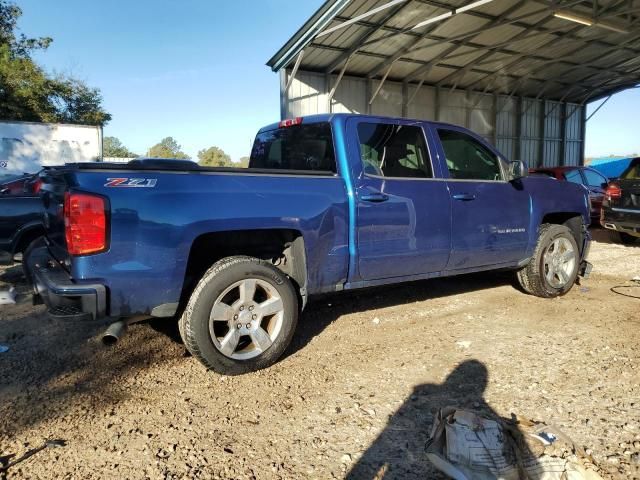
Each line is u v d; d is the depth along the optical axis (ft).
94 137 54.39
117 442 9.37
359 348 13.96
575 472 8.01
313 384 11.73
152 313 11.06
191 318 11.35
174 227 10.91
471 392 11.21
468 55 65.31
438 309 17.58
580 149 95.40
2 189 23.48
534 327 15.60
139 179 10.73
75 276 10.28
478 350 13.70
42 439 9.48
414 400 10.89
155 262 10.78
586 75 80.53
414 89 71.15
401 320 16.38
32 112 90.12
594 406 10.51
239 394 11.27
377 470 8.52
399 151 15.02
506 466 8.02
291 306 12.66
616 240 34.63
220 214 11.43
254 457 8.89
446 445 8.51
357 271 13.92
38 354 13.58
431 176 15.51
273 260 13.70
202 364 11.89
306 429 9.80
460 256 16.06
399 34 55.36
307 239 12.75
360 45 55.62
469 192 16.14
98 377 12.16
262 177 12.32
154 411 10.53
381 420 10.11
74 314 10.36
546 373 12.15
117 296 10.52
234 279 11.75
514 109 84.48
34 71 89.40
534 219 18.04
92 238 10.19
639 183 29.25
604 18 54.29
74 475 8.38
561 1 53.42
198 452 9.04
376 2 48.16
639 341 14.25
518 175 16.92
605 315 16.79
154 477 8.32
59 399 11.06
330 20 49.11
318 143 14.57
